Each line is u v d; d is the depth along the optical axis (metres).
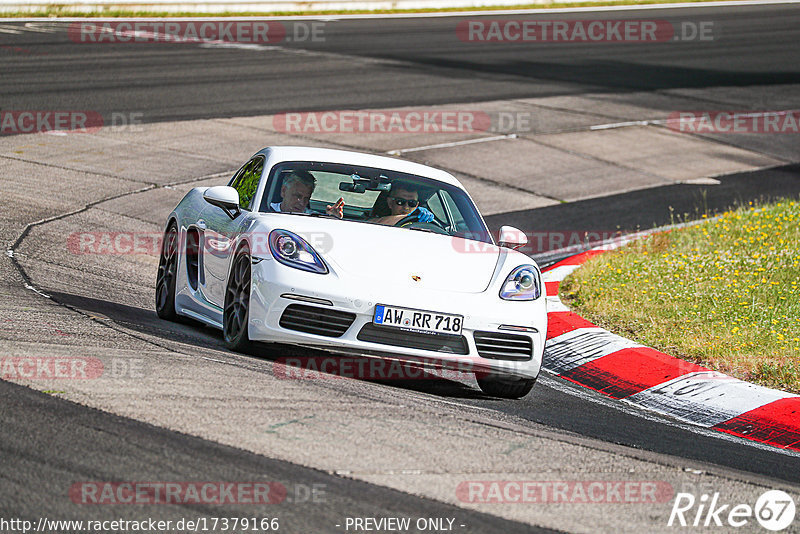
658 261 37.75
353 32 102.94
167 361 21.14
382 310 22.12
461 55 92.81
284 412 18.33
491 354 22.84
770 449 21.86
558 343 29.64
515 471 16.86
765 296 32.50
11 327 22.44
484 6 128.12
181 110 62.34
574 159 60.62
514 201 51.19
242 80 73.44
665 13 132.38
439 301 22.47
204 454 15.74
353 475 15.61
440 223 26.47
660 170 60.28
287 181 26.31
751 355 27.12
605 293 33.75
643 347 27.94
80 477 14.41
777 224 44.16
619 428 21.92
